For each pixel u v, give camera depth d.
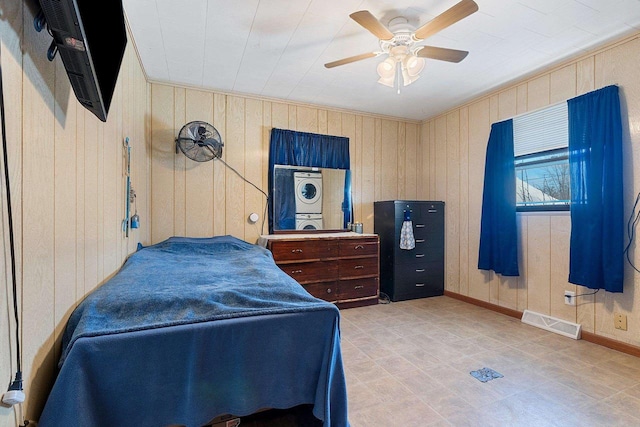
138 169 2.73
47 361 1.04
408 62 2.24
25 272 0.89
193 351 1.10
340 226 4.06
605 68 2.48
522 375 2.07
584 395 1.85
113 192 1.91
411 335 2.76
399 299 3.88
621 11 2.04
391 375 2.08
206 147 3.26
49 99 1.05
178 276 1.75
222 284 1.59
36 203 0.96
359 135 4.22
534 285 3.06
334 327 1.31
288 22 2.20
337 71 2.99
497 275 3.45
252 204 3.64
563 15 2.09
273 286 1.56
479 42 2.43
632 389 1.91
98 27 0.97
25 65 0.90
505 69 2.92
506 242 3.23
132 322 1.14
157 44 2.50
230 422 1.28
